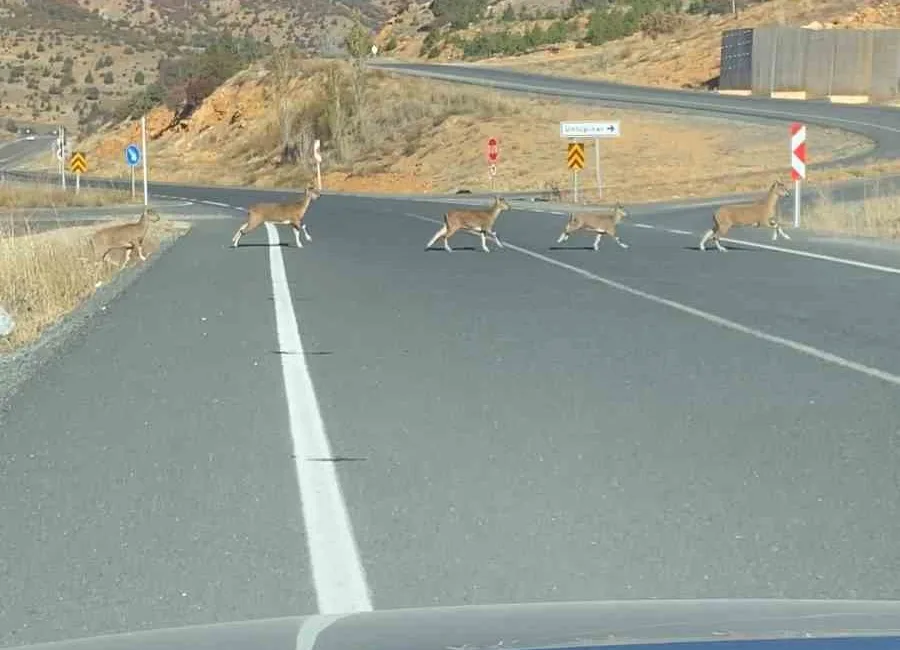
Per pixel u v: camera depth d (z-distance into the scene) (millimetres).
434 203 47500
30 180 82750
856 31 80250
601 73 101375
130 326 14891
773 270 19969
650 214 37312
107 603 5527
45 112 177625
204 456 8359
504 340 13227
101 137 112938
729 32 88375
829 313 14922
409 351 12594
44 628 5203
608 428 9008
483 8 156500
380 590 5637
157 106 108812
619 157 60344
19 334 14758
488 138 69375
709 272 19797
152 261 23562
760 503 7043
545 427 9062
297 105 89312
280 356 12414
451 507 7035
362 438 8812
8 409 10086
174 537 6551
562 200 47438
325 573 5906
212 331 14281
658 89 87562
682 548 6230
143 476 7852
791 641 2535
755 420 9219
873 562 5980
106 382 11250
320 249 25625
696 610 2988
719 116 70062
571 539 6402
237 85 97375
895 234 27047
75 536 6590
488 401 10031
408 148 72062
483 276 19641
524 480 7598
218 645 2664
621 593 5523
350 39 87000
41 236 25844
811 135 62375
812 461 7988
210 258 23922
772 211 24203
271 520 6840
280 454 8383
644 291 17406
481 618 2930
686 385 10609
